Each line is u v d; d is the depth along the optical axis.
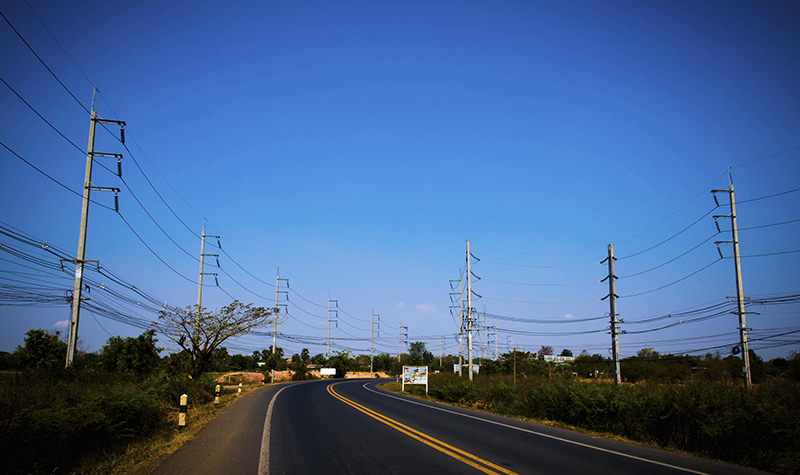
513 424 16.14
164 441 12.98
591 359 74.44
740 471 9.16
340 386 44.06
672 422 12.72
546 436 13.34
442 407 23.27
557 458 10.10
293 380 68.06
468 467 9.24
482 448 11.27
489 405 24.19
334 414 18.86
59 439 9.88
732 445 10.92
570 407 17.67
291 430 14.53
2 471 8.73
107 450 11.88
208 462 10.16
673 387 13.91
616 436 14.20
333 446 11.65
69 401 12.02
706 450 11.52
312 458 10.29
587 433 14.98
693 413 12.26
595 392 16.78
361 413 19.23
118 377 18.12
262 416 18.42
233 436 13.64
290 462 9.95
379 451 10.93
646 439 13.24
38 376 14.28
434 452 10.75
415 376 40.12
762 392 12.83
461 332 51.31
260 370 88.75
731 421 11.02
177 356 28.39
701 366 44.31
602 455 10.49
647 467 9.30
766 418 10.78
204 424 16.50
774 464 9.91
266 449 11.45
